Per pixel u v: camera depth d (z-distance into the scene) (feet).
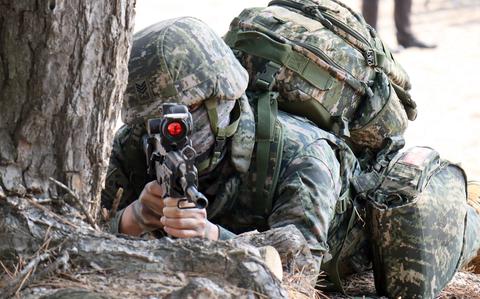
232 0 146.61
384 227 29.17
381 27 140.56
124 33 20.93
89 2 20.11
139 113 25.89
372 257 30.35
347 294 30.25
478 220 32.94
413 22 145.69
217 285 18.79
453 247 30.37
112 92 21.07
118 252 19.79
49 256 19.85
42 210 20.40
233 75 26.27
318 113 29.30
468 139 85.46
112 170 27.73
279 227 25.16
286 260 22.85
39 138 20.44
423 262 29.07
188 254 19.62
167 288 19.17
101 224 23.54
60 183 20.48
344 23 30.12
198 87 25.54
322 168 26.89
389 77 31.27
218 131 26.02
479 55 125.18
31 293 19.15
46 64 20.11
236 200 27.30
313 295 22.57
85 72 20.47
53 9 19.80
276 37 29.19
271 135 26.96
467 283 32.73
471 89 105.81
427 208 29.22
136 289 19.15
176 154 21.21
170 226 22.11
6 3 19.80
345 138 30.17
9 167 20.31
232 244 19.72
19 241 20.06
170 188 21.54
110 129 21.48
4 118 20.29
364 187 29.50
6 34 19.97
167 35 25.96
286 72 28.91
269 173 26.81
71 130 20.67
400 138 31.17
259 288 19.16
